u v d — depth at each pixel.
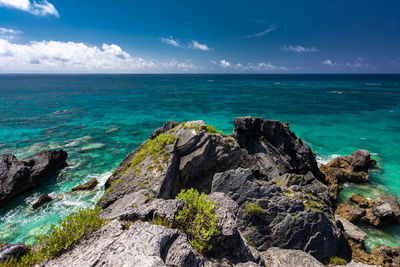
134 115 68.56
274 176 25.06
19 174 24.77
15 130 49.78
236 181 14.74
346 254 14.34
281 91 136.50
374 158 35.66
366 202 22.64
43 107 79.00
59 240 6.25
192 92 132.88
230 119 63.69
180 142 19.12
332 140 45.06
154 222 7.55
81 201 23.56
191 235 7.40
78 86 175.50
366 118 63.97
